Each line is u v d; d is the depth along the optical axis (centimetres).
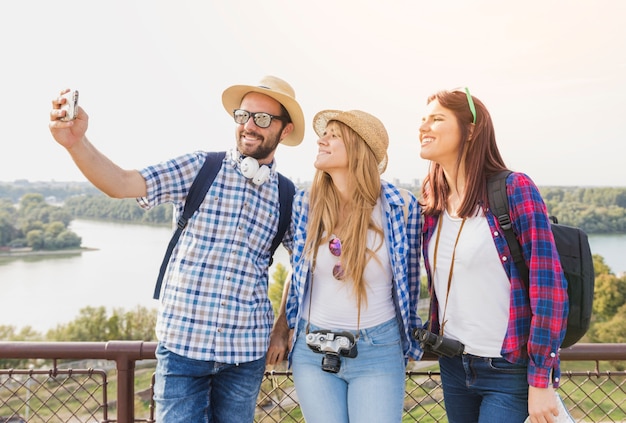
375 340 195
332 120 206
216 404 205
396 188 204
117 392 228
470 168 182
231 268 196
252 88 215
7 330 7212
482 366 179
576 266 173
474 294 179
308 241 202
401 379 198
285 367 229
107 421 231
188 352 190
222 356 191
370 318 196
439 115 187
